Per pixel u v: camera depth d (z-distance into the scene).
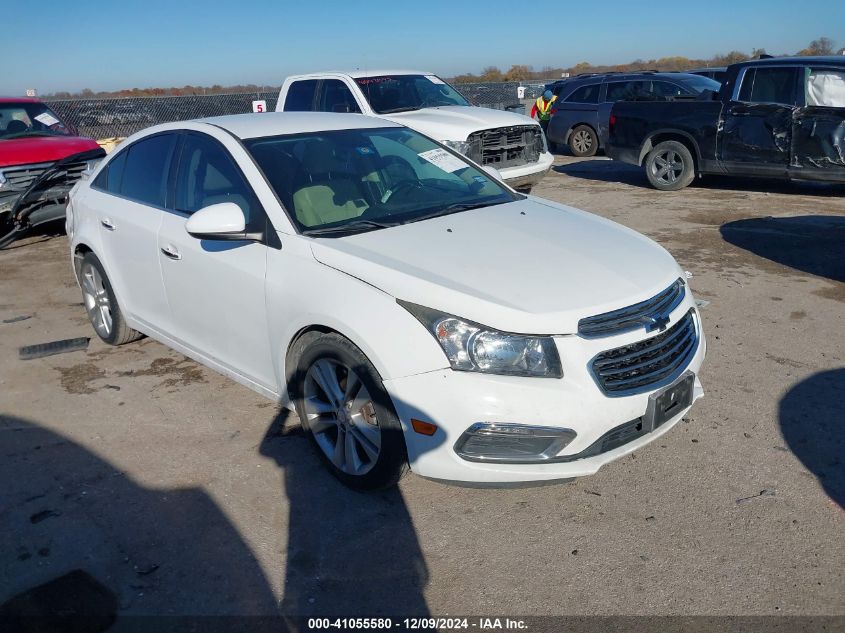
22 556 3.11
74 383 4.86
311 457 3.83
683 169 10.75
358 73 10.21
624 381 3.08
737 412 4.12
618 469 3.63
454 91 10.91
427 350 3.00
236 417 4.29
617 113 11.36
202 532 3.24
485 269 3.26
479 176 4.71
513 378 2.93
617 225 4.13
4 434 4.18
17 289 7.24
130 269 4.80
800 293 6.04
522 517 3.29
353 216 3.88
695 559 2.98
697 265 6.95
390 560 3.04
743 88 9.95
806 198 9.91
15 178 8.73
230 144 4.12
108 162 5.24
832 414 4.05
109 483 3.64
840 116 9.14
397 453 3.17
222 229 3.61
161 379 4.88
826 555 2.97
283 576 2.96
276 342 3.68
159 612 2.78
